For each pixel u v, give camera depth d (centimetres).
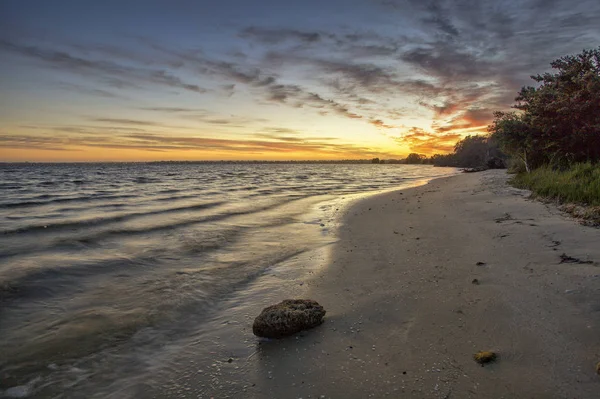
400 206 1523
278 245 937
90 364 390
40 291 607
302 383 328
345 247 866
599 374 292
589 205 930
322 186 3375
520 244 689
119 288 624
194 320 500
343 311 482
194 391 331
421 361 345
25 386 351
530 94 1769
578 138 1566
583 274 494
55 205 1814
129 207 1722
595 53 1617
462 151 9900
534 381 296
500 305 439
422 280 564
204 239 1007
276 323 422
